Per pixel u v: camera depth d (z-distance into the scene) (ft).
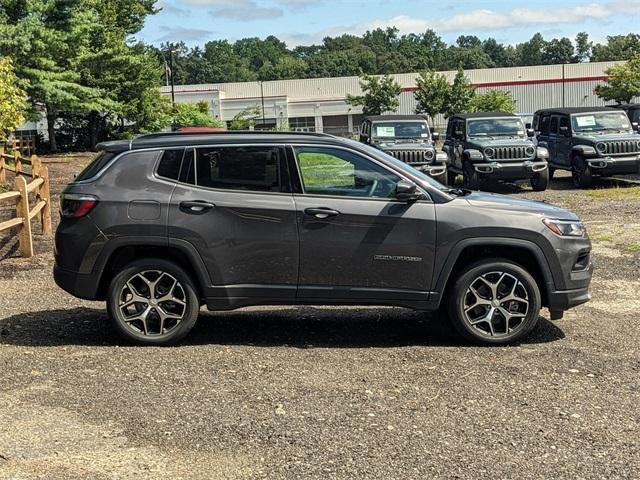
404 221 19.75
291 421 14.83
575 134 65.92
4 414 15.17
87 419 14.93
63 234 20.10
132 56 133.18
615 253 33.96
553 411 15.34
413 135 66.49
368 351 19.80
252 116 253.44
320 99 258.16
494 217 19.88
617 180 69.77
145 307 20.10
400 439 13.94
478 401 15.93
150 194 19.84
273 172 20.06
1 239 40.16
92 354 19.42
